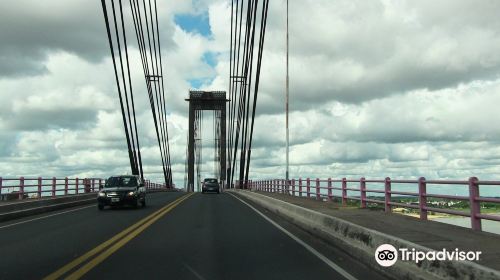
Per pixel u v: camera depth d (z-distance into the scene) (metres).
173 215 21.86
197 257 10.93
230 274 9.14
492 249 9.13
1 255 11.28
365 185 20.00
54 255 11.24
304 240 13.70
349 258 10.80
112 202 25.72
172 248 12.21
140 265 10.00
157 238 14.05
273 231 15.78
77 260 10.55
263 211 24.36
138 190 26.95
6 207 20.62
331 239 12.76
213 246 12.55
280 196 32.59
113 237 14.32
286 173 38.50
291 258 10.82
